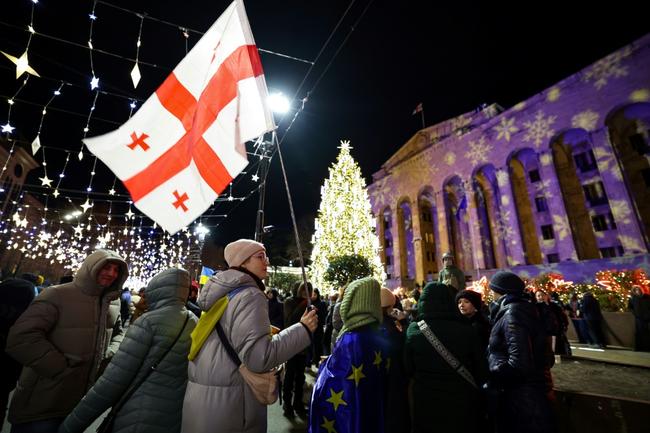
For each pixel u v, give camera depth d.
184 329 2.57
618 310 12.98
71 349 2.78
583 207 31.61
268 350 2.03
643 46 23.98
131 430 2.23
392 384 3.07
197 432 1.99
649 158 27.62
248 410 2.08
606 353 9.06
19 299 3.18
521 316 3.17
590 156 31.91
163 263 37.12
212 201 3.14
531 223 34.62
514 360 2.99
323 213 18.84
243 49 3.36
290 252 43.09
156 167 3.28
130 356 2.34
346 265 15.95
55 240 29.72
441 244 35.19
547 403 2.99
